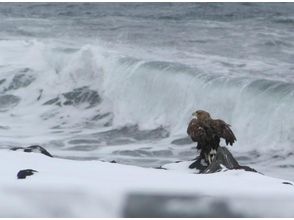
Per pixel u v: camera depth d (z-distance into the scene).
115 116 70.12
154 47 98.19
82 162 29.70
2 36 119.50
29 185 19.44
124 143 58.75
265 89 57.53
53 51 89.69
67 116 72.25
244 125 56.84
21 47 101.50
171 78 67.62
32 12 164.50
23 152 32.44
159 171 27.97
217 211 16.12
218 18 133.25
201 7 155.00
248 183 23.56
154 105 68.00
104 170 27.28
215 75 64.50
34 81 85.56
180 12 147.88
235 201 16.89
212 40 102.50
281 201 17.02
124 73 74.19
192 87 64.69
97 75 78.44
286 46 94.19
